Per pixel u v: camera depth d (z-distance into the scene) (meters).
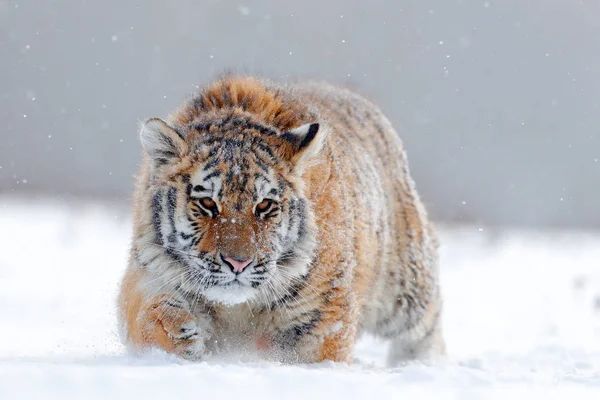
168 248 8.85
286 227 8.84
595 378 8.02
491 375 7.98
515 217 52.38
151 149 9.02
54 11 69.44
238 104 9.42
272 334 9.27
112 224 30.20
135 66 63.06
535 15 84.88
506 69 74.88
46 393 6.04
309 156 9.01
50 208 37.69
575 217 56.28
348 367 9.08
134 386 6.30
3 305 15.19
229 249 8.51
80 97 55.25
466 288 21.55
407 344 11.49
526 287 21.83
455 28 77.62
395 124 12.48
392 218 10.98
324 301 9.16
